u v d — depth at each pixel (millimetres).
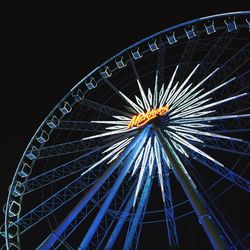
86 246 27766
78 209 27266
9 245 30109
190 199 21938
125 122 32969
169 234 30516
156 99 33188
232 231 27047
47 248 27203
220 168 29625
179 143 30656
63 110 36344
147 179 31656
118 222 31156
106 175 27594
